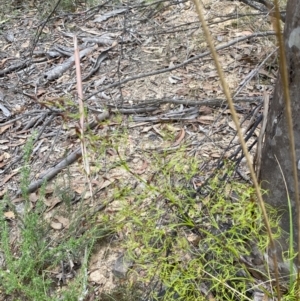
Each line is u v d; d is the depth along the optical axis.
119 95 2.90
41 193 2.06
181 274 1.35
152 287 1.66
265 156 1.42
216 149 2.31
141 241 1.63
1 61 3.42
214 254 1.43
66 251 1.92
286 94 0.75
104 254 1.92
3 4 4.06
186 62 2.41
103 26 3.61
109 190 2.18
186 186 1.71
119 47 3.34
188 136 2.45
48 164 2.47
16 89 3.10
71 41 3.51
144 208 1.80
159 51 3.24
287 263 1.44
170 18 3.51
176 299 1.35
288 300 1.24
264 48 3.01
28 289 1.68
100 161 2.33
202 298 1.27
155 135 2.49
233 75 2.90
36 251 1.91
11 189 2.37
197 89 2.85
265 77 2.83
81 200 2.09
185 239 1.41
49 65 3.33
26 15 3.93
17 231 2.12
